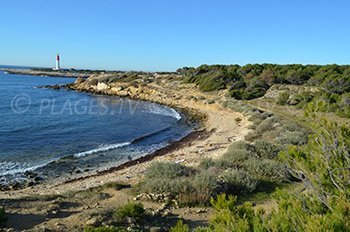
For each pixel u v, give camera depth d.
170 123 40.44
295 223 3.71
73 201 11.41
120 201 11.59
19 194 14.60
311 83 51.56
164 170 14.77
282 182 13.41
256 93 52.53
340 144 4.80
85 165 21.16
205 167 15.70
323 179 4.50
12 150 24.19
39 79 132.88
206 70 83.12
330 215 3.53
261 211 4.30
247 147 19.19
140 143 28.86
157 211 10.29
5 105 50.81
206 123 39.22
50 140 28.31
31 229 8.05
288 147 5.34
